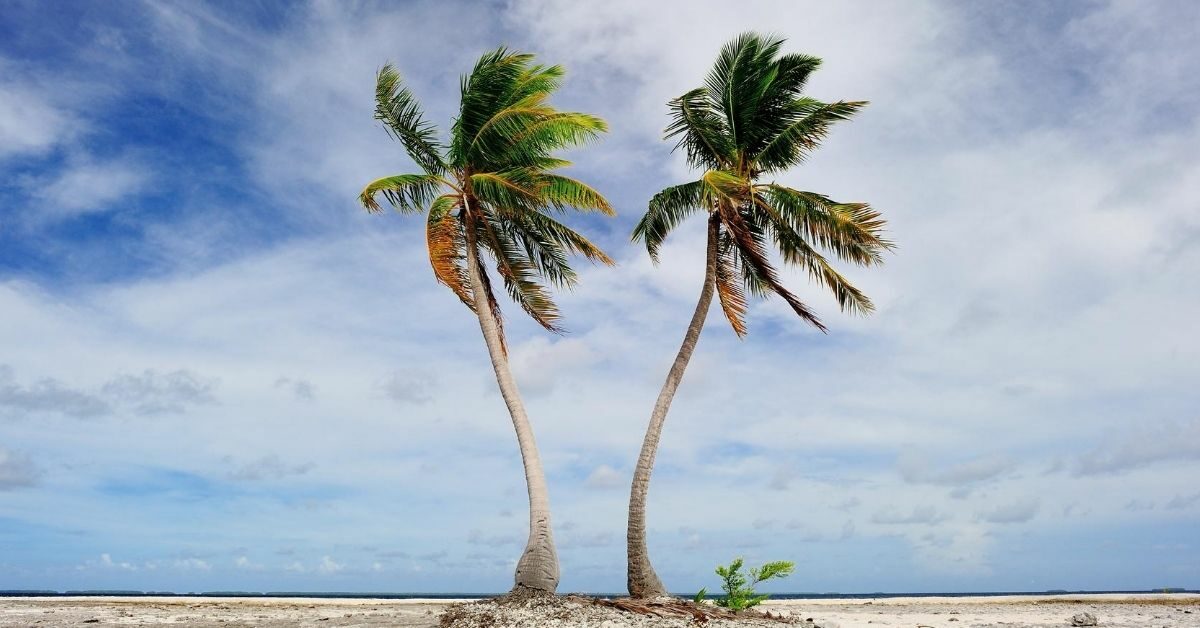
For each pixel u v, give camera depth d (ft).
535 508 57.88
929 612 86.38
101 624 63.67
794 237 66.33
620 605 53.67
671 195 65.46
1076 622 67.36
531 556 56.49
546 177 59.62
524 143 61.72
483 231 67.67
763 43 64.44
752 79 65.10
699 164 67.87
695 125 65.46
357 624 63.31
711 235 65.31
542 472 59.16
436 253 63.67
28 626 61.93
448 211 64.85
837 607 98.22
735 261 68.33
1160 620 72.43
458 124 61.77
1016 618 76.54
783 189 62.75
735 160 65.67
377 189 61.11
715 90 66.28
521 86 62.90
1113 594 127.65
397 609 86.74
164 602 99.09
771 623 54.24
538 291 66.59
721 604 58.90
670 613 52.95
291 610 84.23
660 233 68.44
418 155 65.77
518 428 60.08
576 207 60.08
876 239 59.93
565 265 69.46
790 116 66.08
